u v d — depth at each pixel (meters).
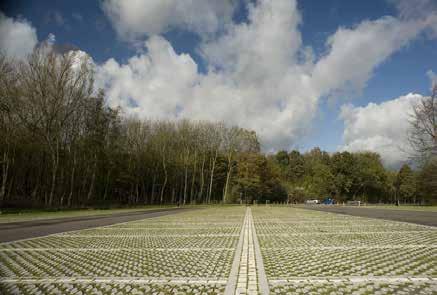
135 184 59.12
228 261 7.84
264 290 5.46
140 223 19.56
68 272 6.93
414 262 7.33
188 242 11.20
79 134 41.41
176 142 65.25
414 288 5.44
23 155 38.44
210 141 70.56
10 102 31.14
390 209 36.16
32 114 34.12
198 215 28.11
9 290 5.65
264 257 8.27
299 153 110.00
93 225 18.19
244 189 69.12
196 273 6.72
